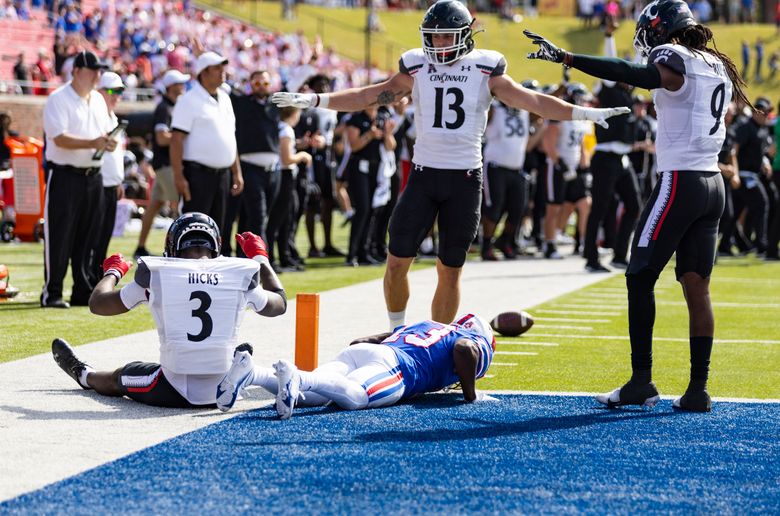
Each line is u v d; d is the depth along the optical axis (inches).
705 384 873.5
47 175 1433.3
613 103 2047.2
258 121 1780.3
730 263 2453.2
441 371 900.0
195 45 1951.3
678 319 1476.4
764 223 2642.7
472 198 1044.5
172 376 846.5
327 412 844.0
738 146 2588.6
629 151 2089.1
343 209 2445.9
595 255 2087.8
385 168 2134.6
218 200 1606.8
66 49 4559.5
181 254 874.1
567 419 831.1
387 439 752.3
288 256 2044.8
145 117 3117.6
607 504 605.3
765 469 687.7
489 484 641.0
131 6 5659.5
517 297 1658.5
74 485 629.0
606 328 1349.7
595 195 2079.2
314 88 2076.8
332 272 2028.8
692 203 852.6
